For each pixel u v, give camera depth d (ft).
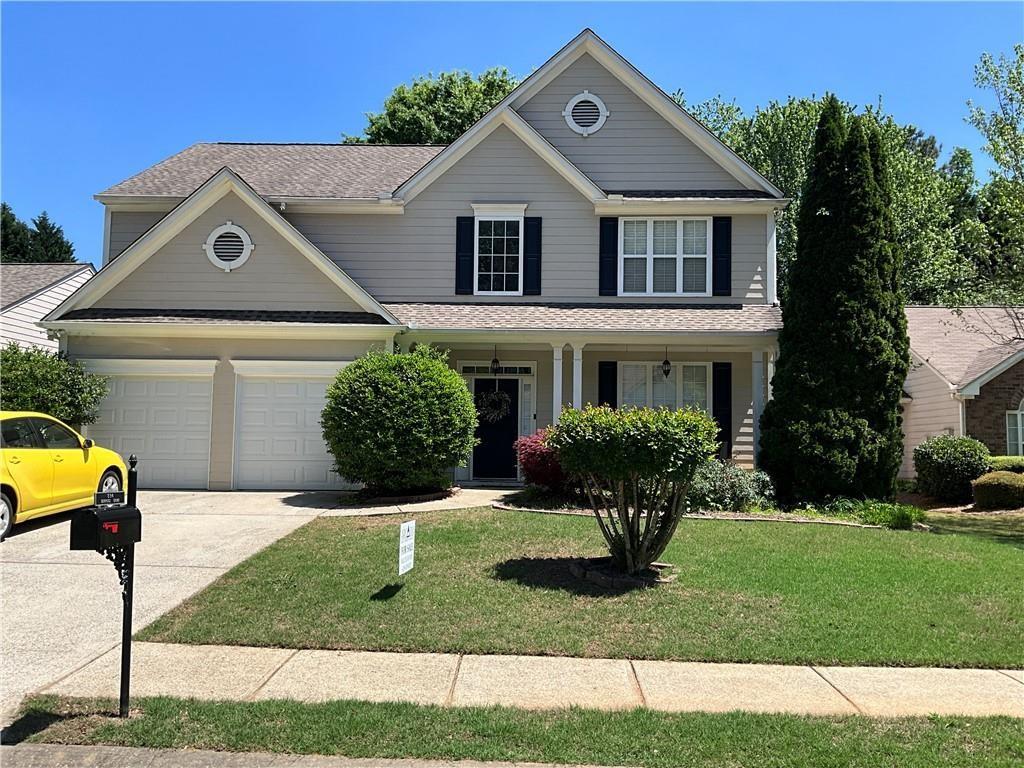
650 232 52.08
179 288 46.73
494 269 51.98
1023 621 21.44
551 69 54.13
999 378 57.52
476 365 52.54
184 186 54.49
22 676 17.16
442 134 106.93
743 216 52.03
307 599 22.59
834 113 43.86
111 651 18.76
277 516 35.70
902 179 90.02
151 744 13.84
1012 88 48.98
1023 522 41.88
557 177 52.19
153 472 45.96
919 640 19.83
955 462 51.21
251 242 46.83
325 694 16.19
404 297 51.98
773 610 22.06
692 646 19.22
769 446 43.21
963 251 83.87
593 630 20.31
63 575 25.25
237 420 46.19
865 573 26.25
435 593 23.18
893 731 14.49
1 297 64.13
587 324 46.78
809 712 15.43
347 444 40.06
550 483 39.96
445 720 14.82
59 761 13.25
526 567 26.30
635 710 15.35
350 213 52.49
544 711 15.31
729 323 47.14
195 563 26.76
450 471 50.88
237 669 17.65
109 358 46.06
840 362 42.04
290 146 63.57
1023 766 13.04
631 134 53.78
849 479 41.14
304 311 46.44
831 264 42.78
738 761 13.28
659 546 25.53
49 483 32.09
